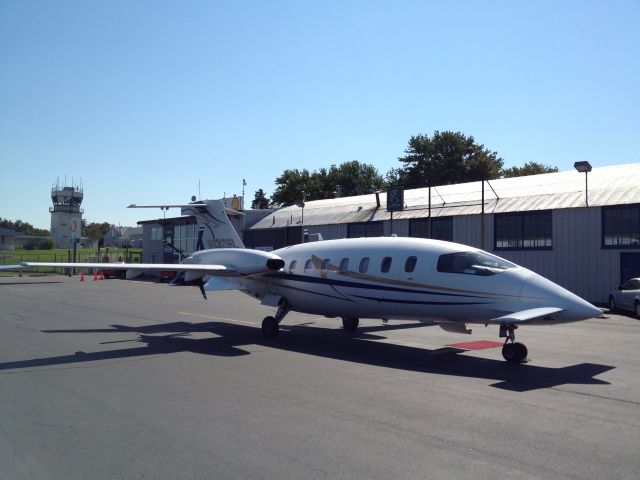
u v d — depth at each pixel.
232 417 7.23
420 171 67.19
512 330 11.19
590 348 13.05
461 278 11.54
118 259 64.88
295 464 5.57
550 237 26.23
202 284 16.31
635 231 23.41
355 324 15.92
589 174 29.45
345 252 14.01
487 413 7.46
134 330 16.12
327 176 77.56
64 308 22.53
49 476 5.30
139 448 6.05
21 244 121.56
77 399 8.22
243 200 44.22
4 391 8.73
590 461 5.67
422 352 12.52
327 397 8.32
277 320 14.86
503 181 34.06
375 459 5.70
